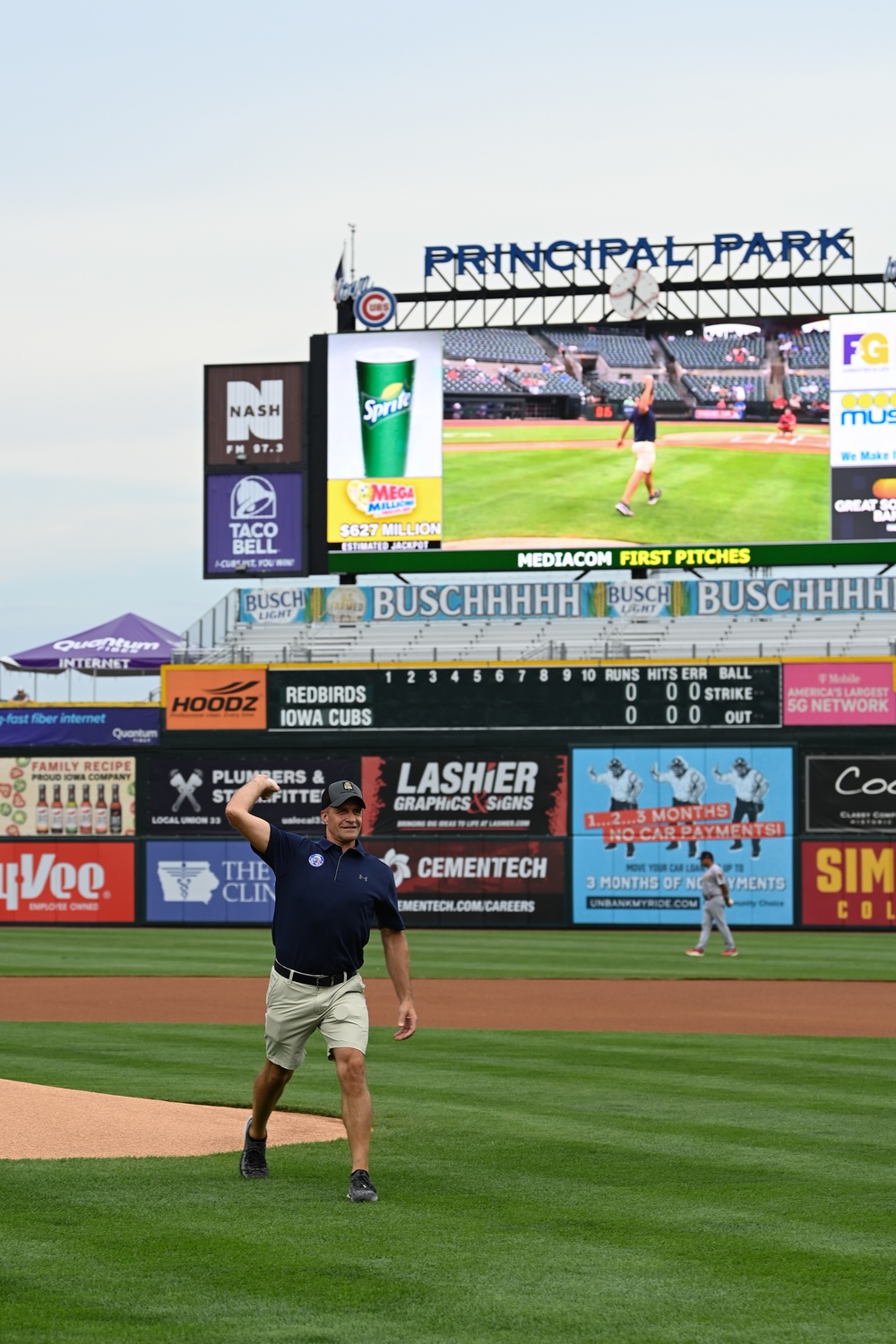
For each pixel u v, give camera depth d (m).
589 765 41.25
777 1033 18.36
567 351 43.25
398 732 42.06
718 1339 6.38
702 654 43.81
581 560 42.81
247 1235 8.02
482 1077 14.37
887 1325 6.57
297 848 9.23
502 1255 7.67
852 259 43.09
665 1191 9.23
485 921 41.47
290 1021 9.12
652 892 40.84
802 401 42.12
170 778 43.06
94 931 40.81
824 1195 9.12
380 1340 6.33
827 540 41.81
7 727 43.72
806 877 40.16
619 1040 17.53
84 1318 6.58
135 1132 11.08
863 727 40.03
